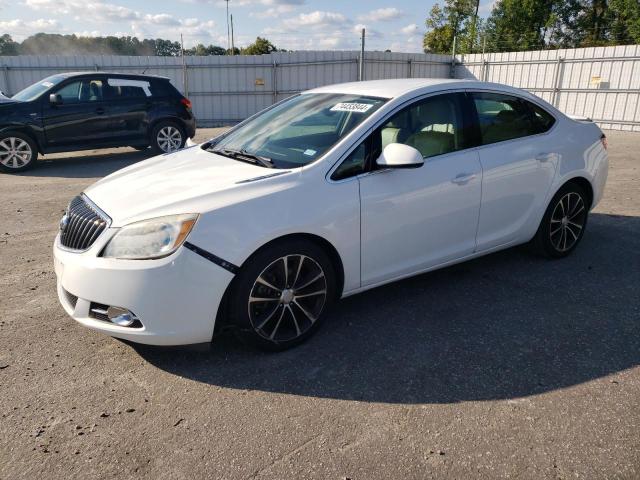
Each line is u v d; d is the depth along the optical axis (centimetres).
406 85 376
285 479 213
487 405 260
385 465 220
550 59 1772
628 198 688
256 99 1995
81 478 215
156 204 286
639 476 212
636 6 3497
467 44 4300
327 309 325
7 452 229
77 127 988
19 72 1870
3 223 602
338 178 316
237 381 283
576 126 452
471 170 370
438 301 379
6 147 933
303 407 260
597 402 261
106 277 274
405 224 342
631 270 436
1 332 337
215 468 220
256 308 300
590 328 338
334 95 392
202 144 422
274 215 290
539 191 418
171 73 1958
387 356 307
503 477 213
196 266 272
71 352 313
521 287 402
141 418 253
